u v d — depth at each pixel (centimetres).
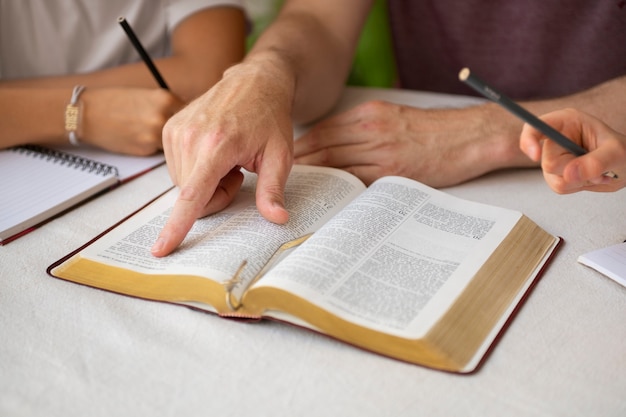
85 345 58
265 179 76
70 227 79
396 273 62
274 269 60
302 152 91
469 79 53
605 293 63
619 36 119
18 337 60
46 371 56
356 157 87
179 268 64
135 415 51
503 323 59
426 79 147
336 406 51
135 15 127
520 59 130
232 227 71
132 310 63
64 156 97
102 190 88
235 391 53
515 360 55
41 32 122
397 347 54
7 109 98
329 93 111
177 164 79
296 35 108
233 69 92
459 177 87
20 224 78
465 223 71
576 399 51
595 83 125
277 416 50
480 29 132
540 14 123
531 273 66
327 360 55
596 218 77
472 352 55
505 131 87
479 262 64
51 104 99
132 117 97
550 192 84
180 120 80
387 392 52
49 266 71
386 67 165
